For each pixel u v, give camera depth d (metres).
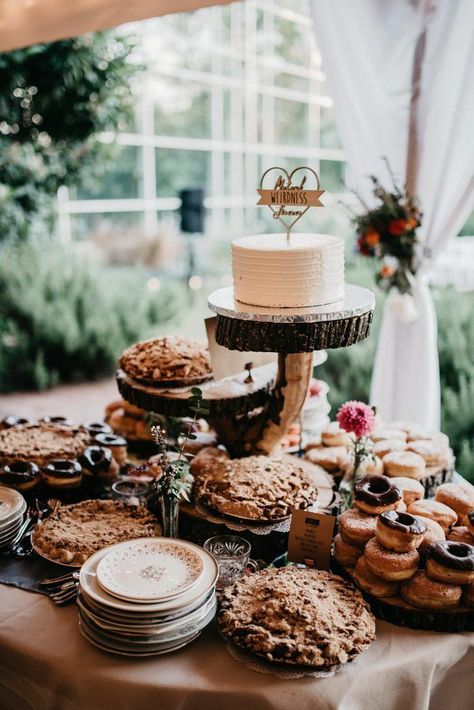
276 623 1.49
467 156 2.70
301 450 2.51
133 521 1.95
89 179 6.41
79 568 1.77
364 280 4.88
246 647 1.46
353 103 2.86
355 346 4.69
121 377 2.22
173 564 1.62
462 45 2.58
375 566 1.59
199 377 2.14
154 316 6.96
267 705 1.38
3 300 6.38
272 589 1.57
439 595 1.55
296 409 2.08
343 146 2.96
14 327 6.28
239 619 1.51
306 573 1.68
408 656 1.50
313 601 1.54
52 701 1.49
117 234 9.90
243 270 1.78
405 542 1.59
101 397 5.88
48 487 2.15
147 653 1.47
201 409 1.90
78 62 5.51
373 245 2.89
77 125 5.87
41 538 1.85
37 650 1.51
